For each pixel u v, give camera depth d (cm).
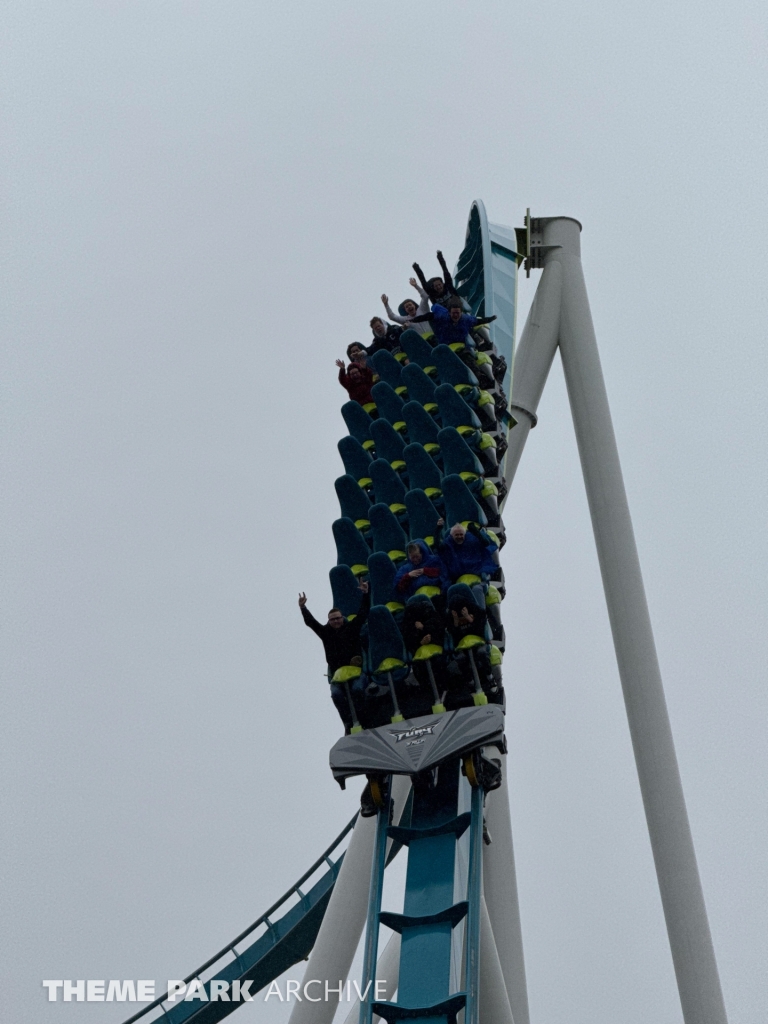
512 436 2683
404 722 1769
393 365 2538
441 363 2369
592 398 2664
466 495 2017
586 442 2602
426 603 1809
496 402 2439
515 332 2742
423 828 1780
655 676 2273
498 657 1800
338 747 1773
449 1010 1579
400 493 2231
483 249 2841
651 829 2133
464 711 1736
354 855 2159
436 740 1720
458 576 1902
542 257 2961
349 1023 2128
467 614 1786
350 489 2244
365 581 2019
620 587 2377
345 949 2078
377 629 1855
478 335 2494
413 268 2488
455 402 2255
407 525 2209
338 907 2111
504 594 1983
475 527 1964
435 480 2208
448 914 1655
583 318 2806
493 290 2752
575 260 2906
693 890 2053
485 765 1764
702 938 2009
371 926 1680
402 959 1656
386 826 1769
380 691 1836
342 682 1833
